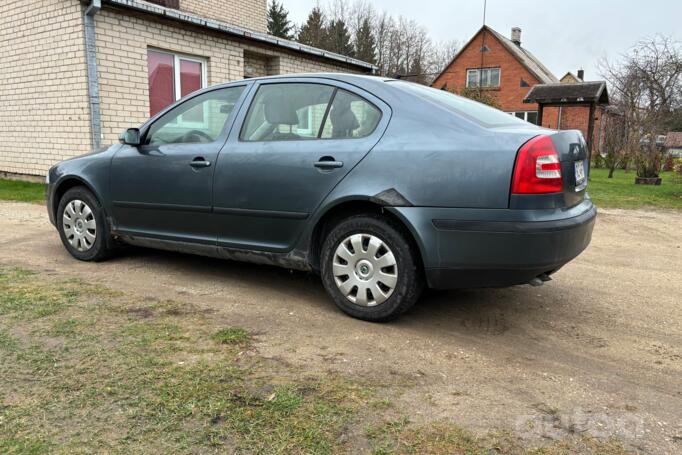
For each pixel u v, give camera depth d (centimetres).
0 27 984
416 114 329
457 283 316
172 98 1032
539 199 295
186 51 1026
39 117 962
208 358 277
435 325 342
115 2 868
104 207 455
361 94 351
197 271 453
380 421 223
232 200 382
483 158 299
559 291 430
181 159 407
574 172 324
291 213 358
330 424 219
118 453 198
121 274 436
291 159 356
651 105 2270
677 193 1203
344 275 346
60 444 202
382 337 317
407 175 315
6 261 464
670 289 443
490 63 3569
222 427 215
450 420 226
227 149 388
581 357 299
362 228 334
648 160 1530
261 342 302
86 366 264
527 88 3478
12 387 242
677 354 308
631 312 381
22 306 344
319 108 364
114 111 915
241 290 403
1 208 749
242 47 1148
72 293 376
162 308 353
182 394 239
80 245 472
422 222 311
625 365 290
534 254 294
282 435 211
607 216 859
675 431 224
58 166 487
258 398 238
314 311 360
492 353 300
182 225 415
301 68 1328
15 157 1023
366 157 330
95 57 877
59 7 886
